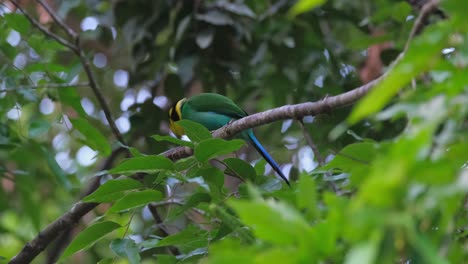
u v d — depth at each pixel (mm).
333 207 3850
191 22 13430
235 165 7707
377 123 10961
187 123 7301
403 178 3441
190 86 15453
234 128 9617
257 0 14031
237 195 7379
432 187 3611
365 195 3428
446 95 3803
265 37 13531
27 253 9906
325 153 12367
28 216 11750
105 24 13812
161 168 6953
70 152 16734
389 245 3574
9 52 11633
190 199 7422
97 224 7520
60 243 14266
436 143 4168
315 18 13461
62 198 15570
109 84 16812
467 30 3594
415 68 3479
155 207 10422
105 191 7203
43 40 11328
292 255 3750
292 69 13703
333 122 11953
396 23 11531
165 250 10609
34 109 14375
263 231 3838
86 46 16766
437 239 4148
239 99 14320
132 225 13133
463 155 4266
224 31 13531
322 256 3824
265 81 14070
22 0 16219
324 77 13789
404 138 3521
